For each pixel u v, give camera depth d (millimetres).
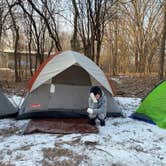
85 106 3746
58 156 2500
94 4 7305
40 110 3672
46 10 8523
